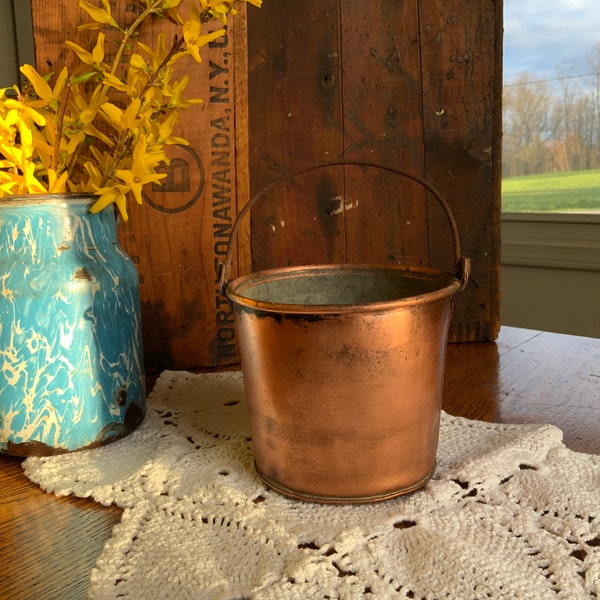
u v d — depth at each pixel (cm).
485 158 95
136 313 69
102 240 66
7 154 62
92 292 63
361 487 53
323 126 91
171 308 87
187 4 79
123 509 55
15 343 61
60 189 65
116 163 65
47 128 65
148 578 44
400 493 54
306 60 90
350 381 51
